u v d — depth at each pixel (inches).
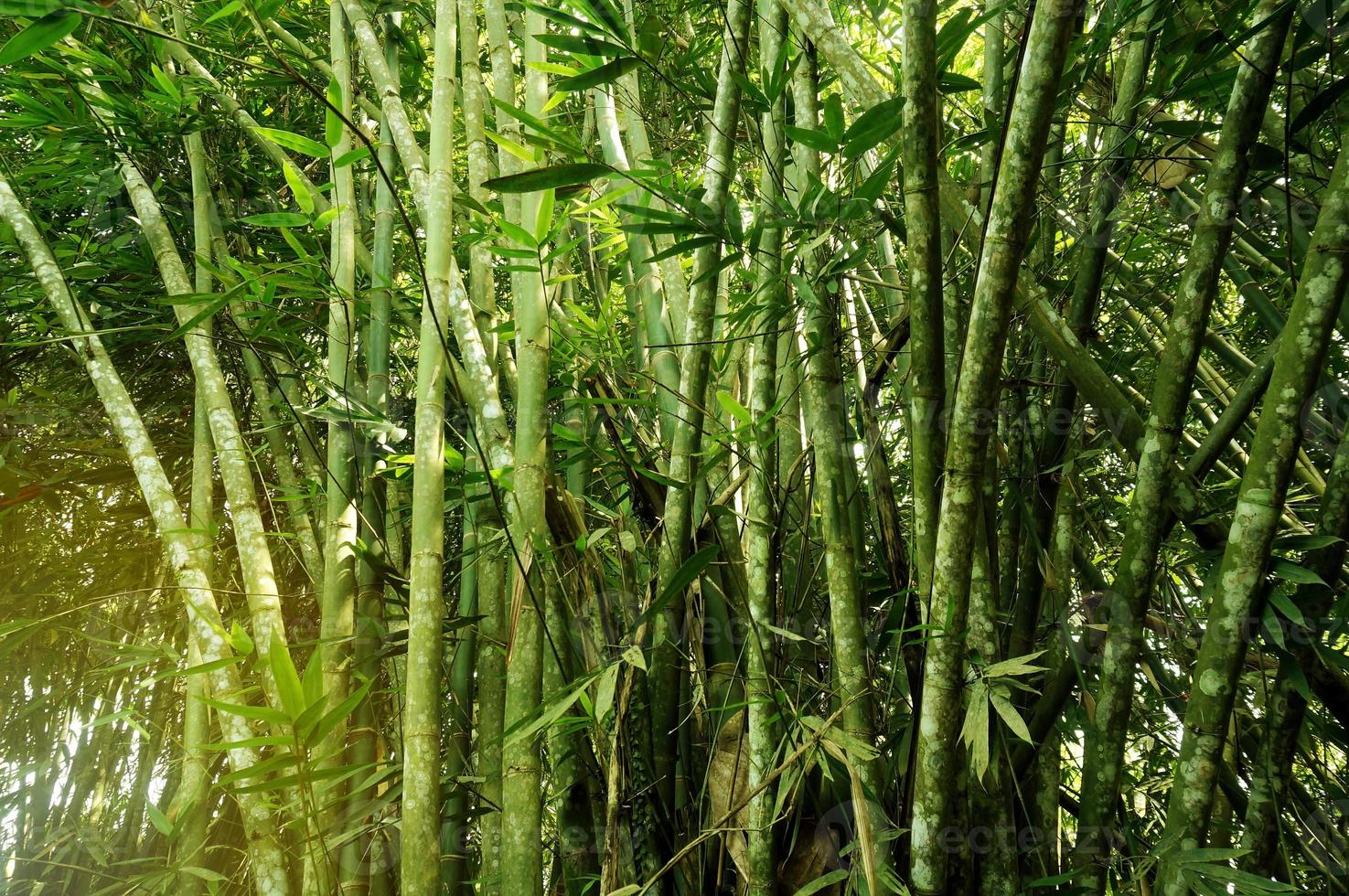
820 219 55.1
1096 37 64.8
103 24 98.2
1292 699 49.1
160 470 67.9
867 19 93.1
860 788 44.6
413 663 51.5
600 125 80.7
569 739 61.8
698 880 56.1
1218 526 52.1
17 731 101.7
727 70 59.4
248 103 108.3
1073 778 87.9
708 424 64.6
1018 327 70.2
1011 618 64.4
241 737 59.8
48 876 88.9
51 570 100.1
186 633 102.0
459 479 69.1
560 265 76.3
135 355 109.7
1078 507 69.3
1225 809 64.9
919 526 47.7
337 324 76.5
